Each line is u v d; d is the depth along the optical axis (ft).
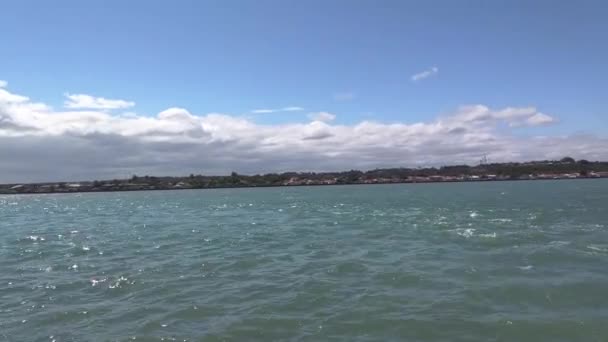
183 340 37.88
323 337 38.37
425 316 42.96
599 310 43.73
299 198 336.49
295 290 53.78
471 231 101.86
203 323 42.16
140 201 353.92
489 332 38.73
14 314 45.65
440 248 80.53
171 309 46.55
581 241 85.15
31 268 69.92
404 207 199.41
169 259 76.02
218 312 45.39
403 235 100.01
